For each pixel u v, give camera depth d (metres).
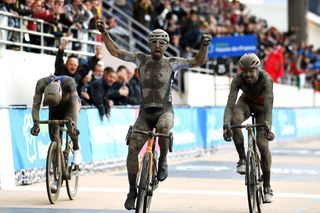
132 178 16.98
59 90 20.14
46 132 26.25
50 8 30.39
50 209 19.17
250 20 53.72
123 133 31.44
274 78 49.16
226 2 56.38
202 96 44.81
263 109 19.33
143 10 42.44
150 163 16.62
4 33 28.09
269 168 19.19
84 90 28.55
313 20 91.56
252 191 18.08
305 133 56.06
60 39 30.80
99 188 23.92
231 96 18.89
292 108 52.69
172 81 17.58
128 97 33.19
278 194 22.73
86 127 28.28
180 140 35.97
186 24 42.75
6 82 27.08
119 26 43.16
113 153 30.44
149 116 17.38
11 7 28.22
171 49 42.16
